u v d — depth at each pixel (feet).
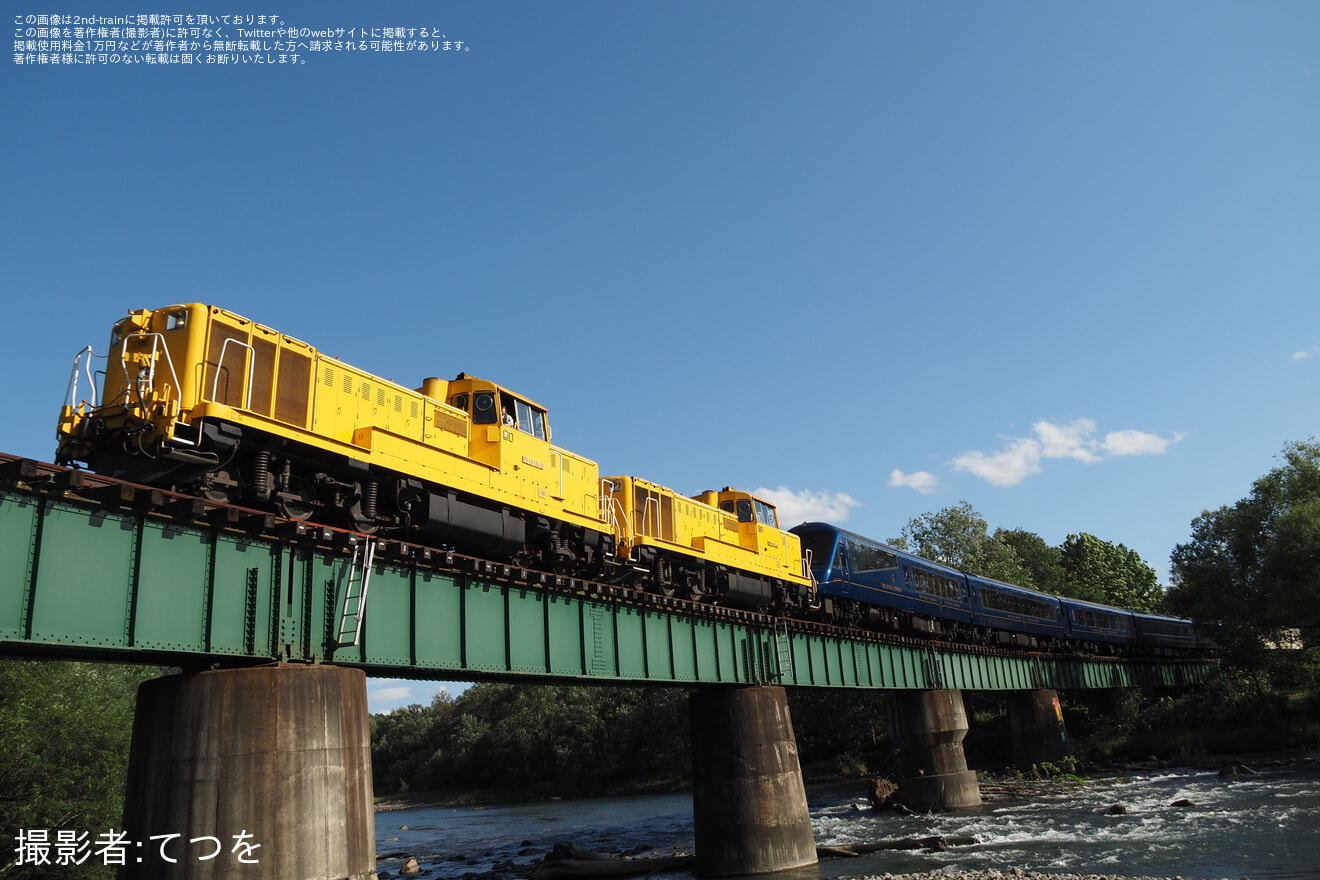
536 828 182.50
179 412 49.88
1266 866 82.12
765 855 94.17
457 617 67.15
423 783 336.49
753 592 110.73
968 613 163.94
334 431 60.29
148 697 50.19
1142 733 214.48
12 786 84.02
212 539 50.80
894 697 151.23
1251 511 194.29
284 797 48.19
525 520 77.77
